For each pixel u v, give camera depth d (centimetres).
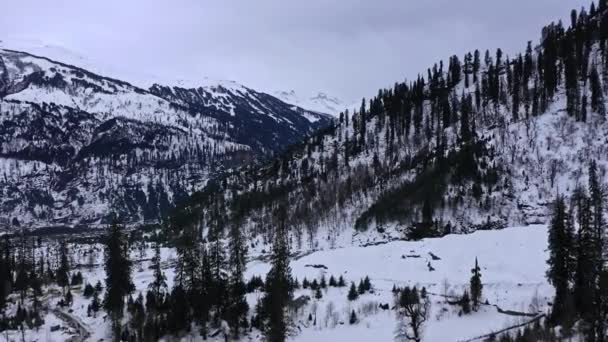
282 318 9288
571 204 14288
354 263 13275
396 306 10044
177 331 10250
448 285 11006
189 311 10519
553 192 16550
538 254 11688
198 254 11656
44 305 12706
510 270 11281
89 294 13275
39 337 10662
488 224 16125
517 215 16212
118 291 10969
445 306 10062
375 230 17288
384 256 13275
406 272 12244
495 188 17000
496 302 9938
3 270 13938
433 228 16288
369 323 9731
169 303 10944
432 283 11319
